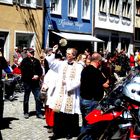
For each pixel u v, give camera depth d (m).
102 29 39.53
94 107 9.70
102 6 39.72
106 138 8.09
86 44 36.25
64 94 10.59
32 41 29.77
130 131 7.93
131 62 36.41
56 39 32.38
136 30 47.28
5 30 27.50
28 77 13.58
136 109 8.06
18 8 28.33
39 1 30.17
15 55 23.56
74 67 10.59
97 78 9.73
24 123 12.88
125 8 44.56
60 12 33.12
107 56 32.00
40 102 13.73
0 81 11.78
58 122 11.20
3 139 10.73
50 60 11.16
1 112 11.91
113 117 8.09
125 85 8.48
